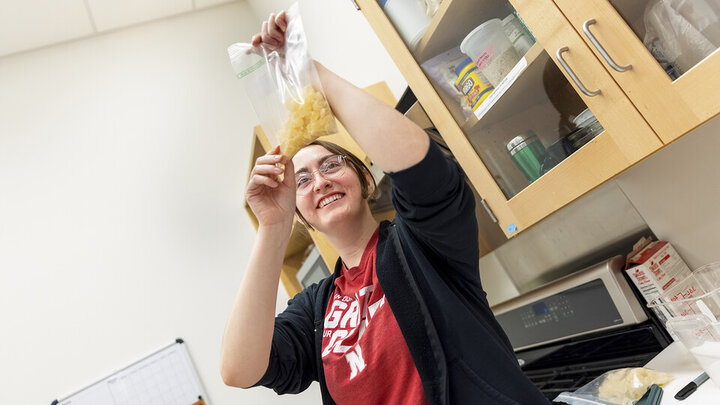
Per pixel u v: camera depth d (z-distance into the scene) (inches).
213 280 114.3
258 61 33.5
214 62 132.0
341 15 95.0
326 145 41.3
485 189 53.9
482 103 49.5
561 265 64.1
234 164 124.2
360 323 35.8
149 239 113.9
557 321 60.2
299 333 42.3
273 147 33.2
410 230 35.2
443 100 56.5
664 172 49.2
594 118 39.6
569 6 37.4
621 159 37.3
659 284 47.9
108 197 114.7
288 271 119.9
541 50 40.8
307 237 106.3
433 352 31.1
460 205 31.0
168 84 127.3
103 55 125.8
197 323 110.3
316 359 41.3
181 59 130.0
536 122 45.1
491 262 76.8
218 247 117.3
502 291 75.9
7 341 100.2
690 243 48.6
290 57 32.1
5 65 118.7
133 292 109.1
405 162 28.9
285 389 40.4
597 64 36.6
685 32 31.2
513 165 49.4
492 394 30.3
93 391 100.5
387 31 61.8
